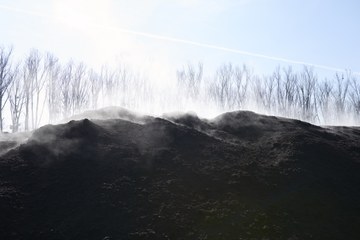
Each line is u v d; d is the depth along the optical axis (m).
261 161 12.63
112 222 9.06
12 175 10.81
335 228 9.45
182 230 8.94
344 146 14.98
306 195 10.66
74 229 8.80
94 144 12.54
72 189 10.24
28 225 8.91
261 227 9.17
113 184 10.50
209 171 11.65
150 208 9.63
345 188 11.45
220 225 9.16
